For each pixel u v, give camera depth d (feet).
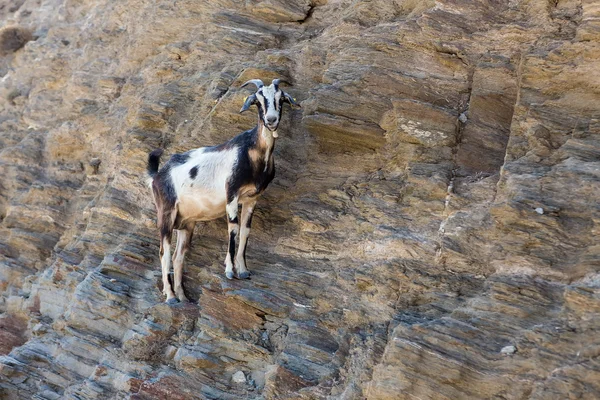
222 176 39.45
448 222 35.94
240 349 37.11
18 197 57.77
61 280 47.65
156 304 40.86
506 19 43.86
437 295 33.96
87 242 48.21
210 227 43.45
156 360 38.86
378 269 36.09
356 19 49.01
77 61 68.13
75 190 56.24
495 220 34.14
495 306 31.27
